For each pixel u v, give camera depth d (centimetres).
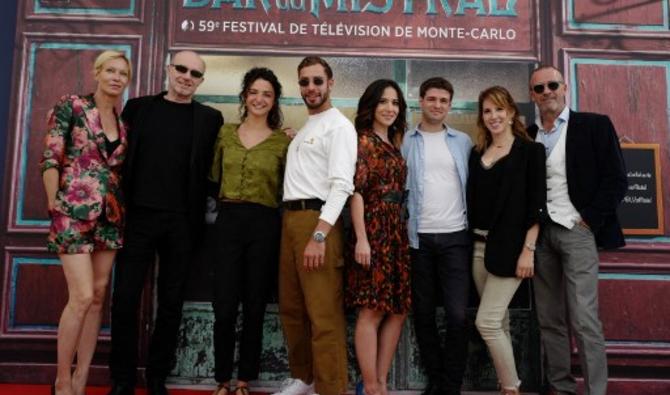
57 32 328
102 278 261
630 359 314
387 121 262
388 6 336
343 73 333
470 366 311
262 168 272
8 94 323
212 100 329
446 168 279
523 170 260
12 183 317
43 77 325
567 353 282
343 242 256
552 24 335
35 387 304
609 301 318
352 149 246
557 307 280
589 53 332
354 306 248
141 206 268
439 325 314
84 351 264
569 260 262
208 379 312
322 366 244
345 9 335
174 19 331
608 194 257
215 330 273
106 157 255
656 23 336
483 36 335
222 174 277
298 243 252
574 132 269
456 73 334
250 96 277
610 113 329
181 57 275
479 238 275
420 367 312
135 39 327
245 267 277
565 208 266
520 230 257
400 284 254
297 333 269
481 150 279
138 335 304
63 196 243
